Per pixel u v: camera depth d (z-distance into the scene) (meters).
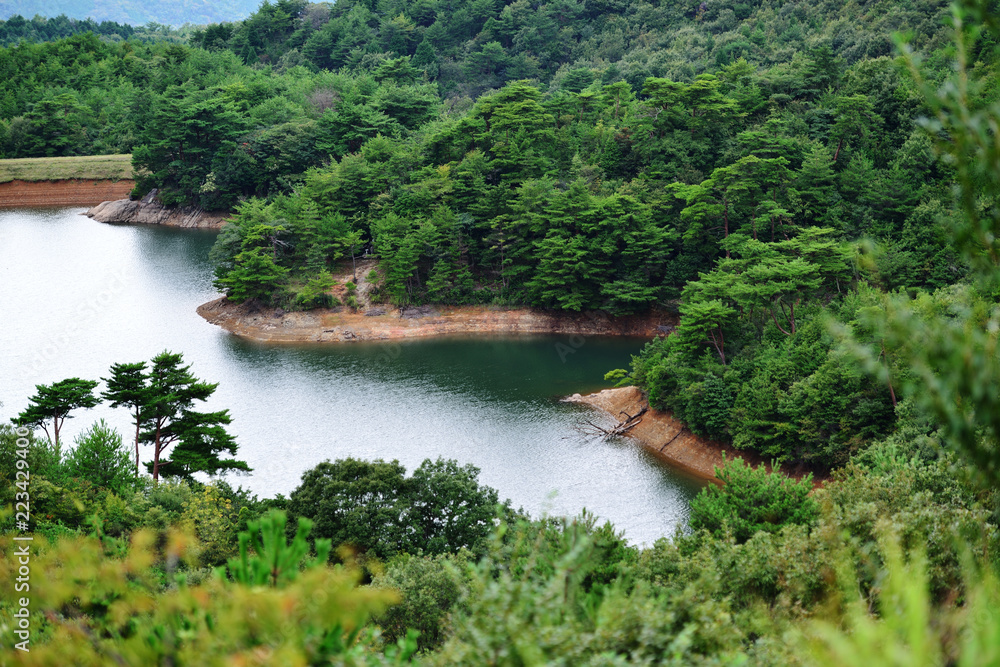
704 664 13.25
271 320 110.25
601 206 107.12
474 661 11.83
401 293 112.50
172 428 59.41
